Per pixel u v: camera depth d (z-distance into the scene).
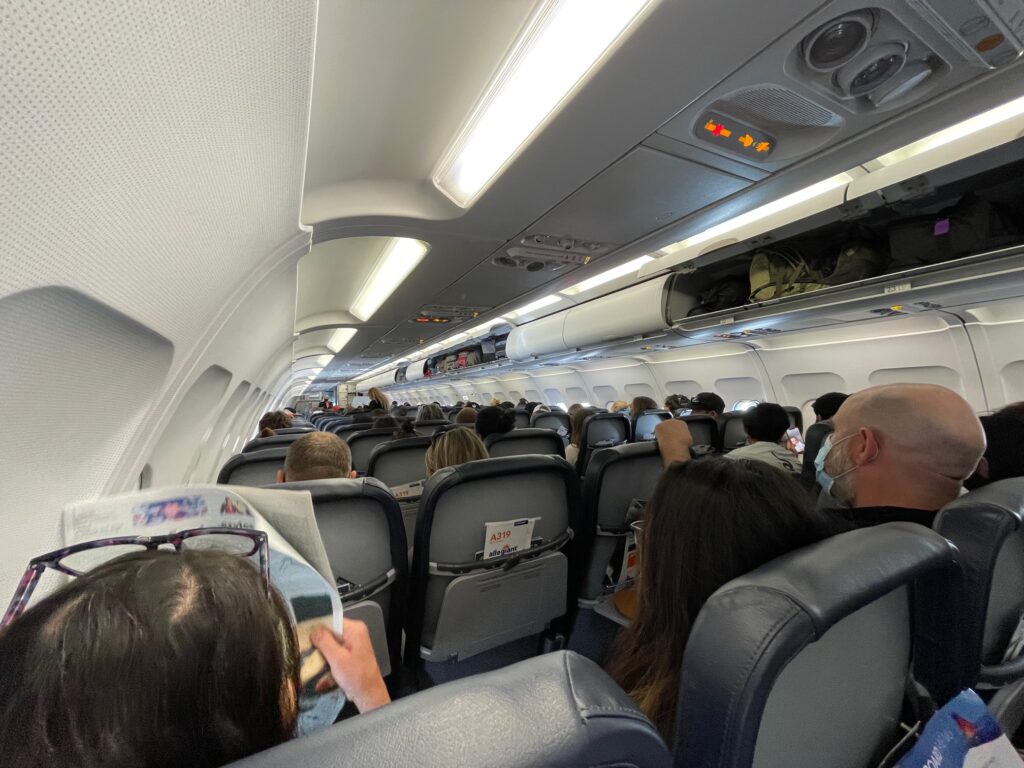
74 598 0.33
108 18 0.71
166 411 2.18
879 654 0.68
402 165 2.73
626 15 1.55
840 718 0.63
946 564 0.62
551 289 5.35
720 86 1.86
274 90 1.24
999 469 1.40
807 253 3.78
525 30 1.70
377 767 0.25
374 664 0.57
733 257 4.14
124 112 0.88
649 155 2.38
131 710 0.29
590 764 0.28
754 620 0.45
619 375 9.69
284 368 9.65
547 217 3.16
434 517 1.81
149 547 0.49
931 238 2.91
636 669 0.84
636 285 5.48
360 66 1.87
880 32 1.57
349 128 2.28
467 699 0.30
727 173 2.57
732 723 0.42
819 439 2.35
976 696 0.60
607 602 2.28
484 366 10.85
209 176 1.31
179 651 0.31
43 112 0.72
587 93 1.90
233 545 0.51
